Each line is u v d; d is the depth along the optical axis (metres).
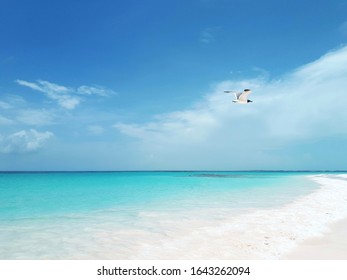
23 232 12.04
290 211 16.16
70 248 9.98
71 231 12.15
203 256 9.12
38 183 49.41
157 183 48.38
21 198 24.30
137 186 40.41
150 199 22.89
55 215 15.88
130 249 9.84
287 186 37.88
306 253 9.20
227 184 43.94
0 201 22.08
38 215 15.92
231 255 9.16
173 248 9.86
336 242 10.22
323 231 11.62
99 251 9.67
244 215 15.13
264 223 13.13
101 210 17.41
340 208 17.12
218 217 14.72
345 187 34.03
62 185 43.66
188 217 14.83
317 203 19.36
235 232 11.65
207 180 59.97
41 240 10.89
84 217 15.20
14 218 15.09
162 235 11.42
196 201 21.22
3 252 9.64
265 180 58.12
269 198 22.83
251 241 10.42
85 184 46.28
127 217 15.03
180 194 26.83
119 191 31.17
